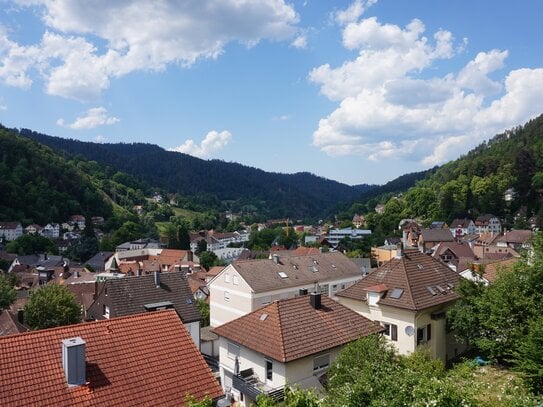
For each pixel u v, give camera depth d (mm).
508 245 103938
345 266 57688
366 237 139625
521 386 18562
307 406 11711
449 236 124750
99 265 113875
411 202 183750
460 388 12664
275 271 50031
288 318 26578
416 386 12648
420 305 29391
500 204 159125
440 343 30781
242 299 46625
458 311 27625
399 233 150000
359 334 26672
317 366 24766
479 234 139750
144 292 39938
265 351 24406
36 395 13922
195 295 67312
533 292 22844
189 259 106688
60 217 171125
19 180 164625
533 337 19031
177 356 17250
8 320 38594
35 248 130250
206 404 12594
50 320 38312
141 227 183625
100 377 15266
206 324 52406
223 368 28391
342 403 13875
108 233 172875
